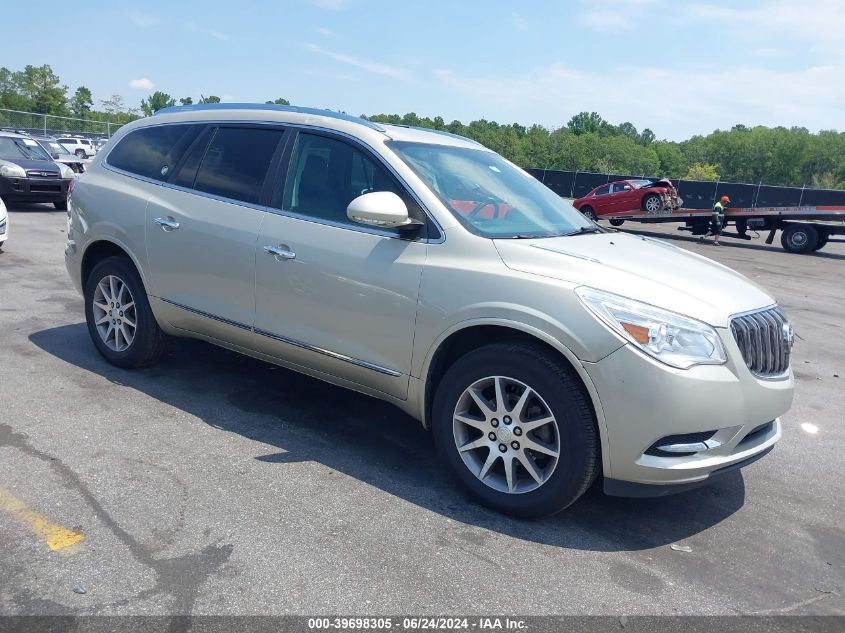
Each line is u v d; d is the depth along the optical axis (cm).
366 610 277
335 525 338
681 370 318
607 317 324
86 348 584
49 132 4222
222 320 455
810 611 300
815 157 9994
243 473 385
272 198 437
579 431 331
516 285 345
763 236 2597
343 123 428
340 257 398
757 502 404
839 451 493
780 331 366
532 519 357
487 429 359
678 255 419
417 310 371
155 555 303
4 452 388
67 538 311
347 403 504
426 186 388
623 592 302
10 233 1229
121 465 383
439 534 337
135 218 495
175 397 489
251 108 475
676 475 324
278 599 279
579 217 464
